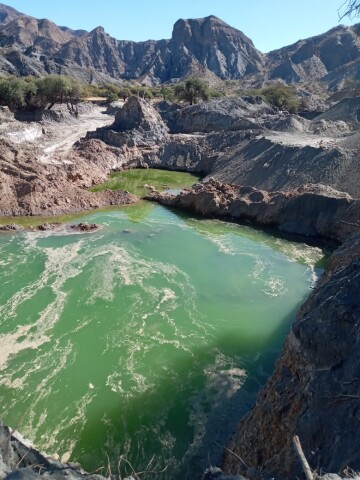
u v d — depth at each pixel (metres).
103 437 18.64
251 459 14.07
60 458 17.55
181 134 95.38
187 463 17.47
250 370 23.05
